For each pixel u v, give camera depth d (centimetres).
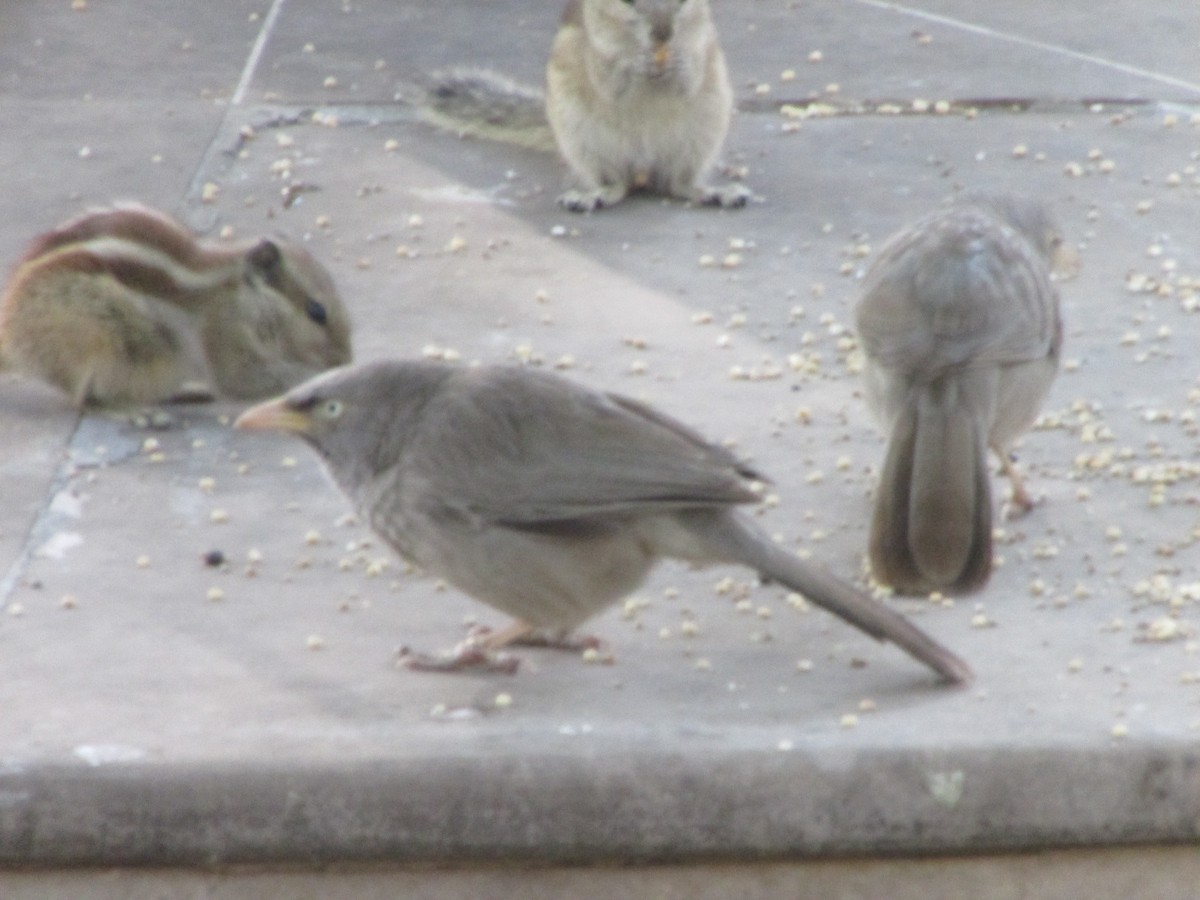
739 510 951
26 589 1048
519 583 923
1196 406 1263
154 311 1278
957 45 2006
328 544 1105
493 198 1652
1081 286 1448
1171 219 1576
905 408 1040
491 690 942
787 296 1450
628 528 912
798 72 1933
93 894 880
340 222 1588
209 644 991
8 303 1280
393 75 1931
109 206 1426
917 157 1723
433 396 930
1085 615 1014
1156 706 916
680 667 969
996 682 942
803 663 971
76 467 1202
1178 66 1944
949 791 877
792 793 876
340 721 909
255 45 2011
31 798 868
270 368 1308
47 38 2008
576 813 875
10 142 1728
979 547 1017
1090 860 892
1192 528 1108
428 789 872
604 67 1617
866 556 1083
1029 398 1084
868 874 891
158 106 1827
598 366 1331
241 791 870
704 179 1667
